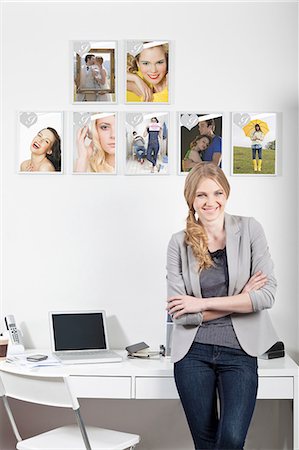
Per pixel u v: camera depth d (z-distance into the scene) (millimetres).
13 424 2945
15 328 3385
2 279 3566
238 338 2828
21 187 3564
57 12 3566
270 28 3527
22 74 3566
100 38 3564
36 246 3562
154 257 3535
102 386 3072
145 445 3561
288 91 3523
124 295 3541
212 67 3533
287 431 3459
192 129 3525
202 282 2906
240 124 3516
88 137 3551
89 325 3420
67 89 3566
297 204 3508
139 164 3535
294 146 3516
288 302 3494
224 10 3535
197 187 2939
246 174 3510
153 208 3535
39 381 2625
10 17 3570
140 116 3535
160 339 3525
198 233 2906
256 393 2812
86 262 3551
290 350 3490
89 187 3553
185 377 2809
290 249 3502
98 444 2848
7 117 3572
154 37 3553
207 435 2768
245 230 2938
